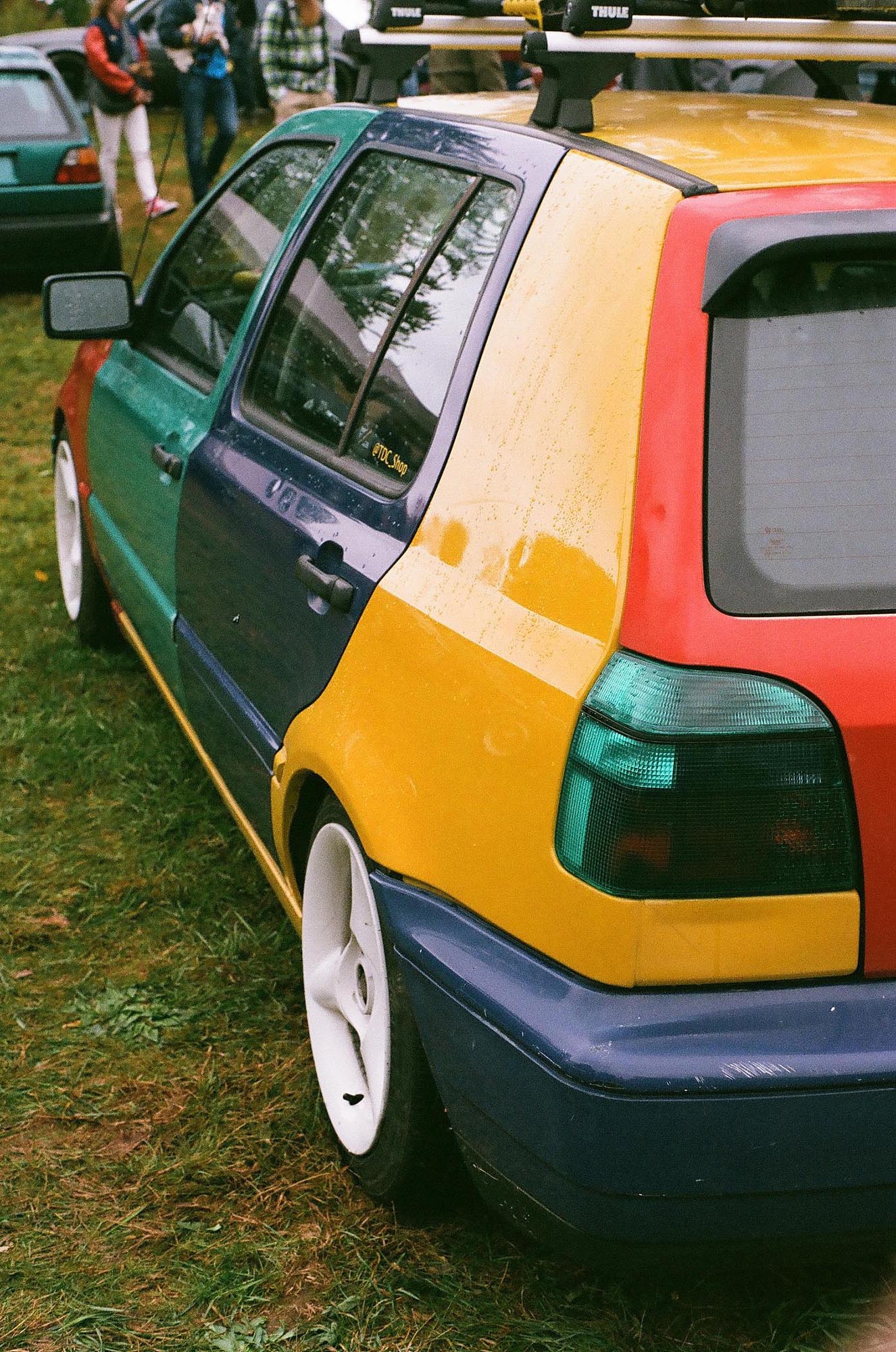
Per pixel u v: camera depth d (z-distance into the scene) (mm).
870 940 1739
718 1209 1748
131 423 3818
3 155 10242
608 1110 1697
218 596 3045
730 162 1996
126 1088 2799
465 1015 1908
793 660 1697
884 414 1811
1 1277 2316
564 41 2199
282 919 3422
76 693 4688
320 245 2955
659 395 1802
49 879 3598
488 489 2053
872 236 1801
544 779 1794
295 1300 2271
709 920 1705
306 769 2445
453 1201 2354
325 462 2609
